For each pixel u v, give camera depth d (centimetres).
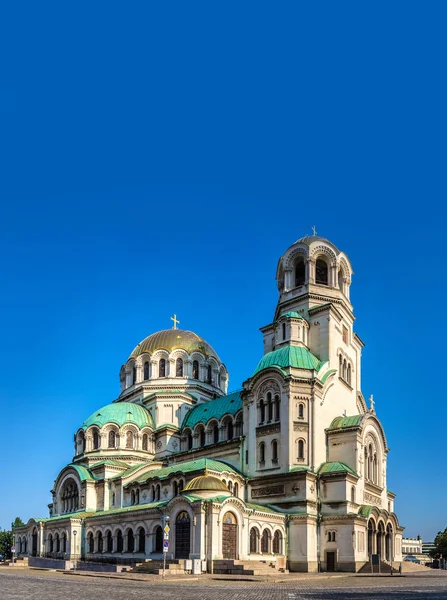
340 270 9675
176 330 11650
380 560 7344
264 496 7862
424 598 3472
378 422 8681
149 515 7662
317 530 7481
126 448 10169
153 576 5784
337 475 7594
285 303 9288
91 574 6269
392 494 9238
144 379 11219
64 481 10494
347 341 9356
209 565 6506
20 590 4047
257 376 8381
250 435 8338
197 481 7225
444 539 16075
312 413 7962
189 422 10056
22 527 10962
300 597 3584
